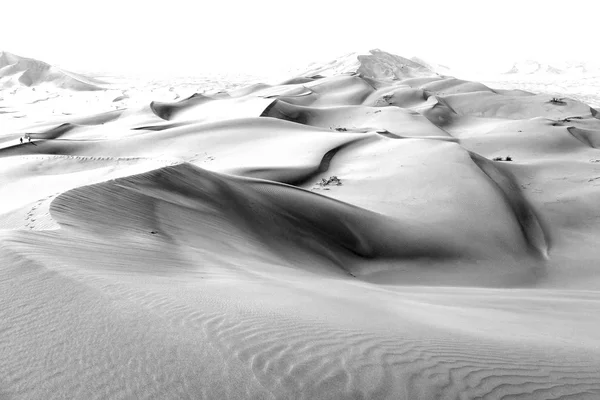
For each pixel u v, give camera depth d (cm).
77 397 289
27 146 3997
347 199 2808
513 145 5784
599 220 2855
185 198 1525
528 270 2080
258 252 1262
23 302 439
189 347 365
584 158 5019
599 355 530
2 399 284
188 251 918
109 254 703
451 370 391
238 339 387
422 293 1128
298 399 307
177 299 492
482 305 967
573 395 388
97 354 345
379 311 641
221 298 531
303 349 385
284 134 4831
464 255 2064
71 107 10900
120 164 2895
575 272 2094
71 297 458
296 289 719
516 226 2541
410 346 434
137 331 389
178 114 8106
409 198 2816
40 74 17238
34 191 2153
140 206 1222
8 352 345
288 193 2078
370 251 1884
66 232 777
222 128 4919
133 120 6669
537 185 3538
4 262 541
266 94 10338
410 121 6981
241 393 305
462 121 8669
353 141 4569
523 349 495
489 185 2998
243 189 1925
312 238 1758
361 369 363
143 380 311
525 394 373
